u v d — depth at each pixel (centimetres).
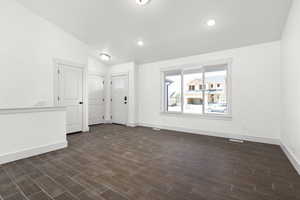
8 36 282
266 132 312
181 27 303
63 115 286
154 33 338
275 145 298
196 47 366
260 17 248
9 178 173
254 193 146
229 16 255
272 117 305
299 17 180
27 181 167
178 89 446
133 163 216
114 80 565
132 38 371
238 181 168
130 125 513
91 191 149
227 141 329
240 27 278
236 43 327
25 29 305
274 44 301
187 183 164
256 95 321
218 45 344
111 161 223
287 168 200
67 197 140
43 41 334
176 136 374
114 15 296
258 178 175
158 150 272
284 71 262
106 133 406
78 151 266
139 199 137
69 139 344
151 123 495
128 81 521
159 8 259
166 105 477
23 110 234
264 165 209
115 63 548
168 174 184
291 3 211
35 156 241
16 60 293
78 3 276
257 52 319
